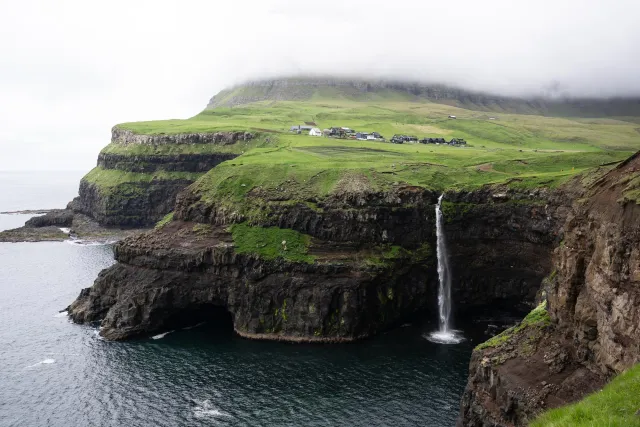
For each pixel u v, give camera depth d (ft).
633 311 143.23
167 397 263.90
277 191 419.74
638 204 147.02
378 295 363.76
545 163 461.37
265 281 363.56
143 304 363.15
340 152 568.00
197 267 376.48
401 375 285.43
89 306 384.47
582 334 173.99
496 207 369.71
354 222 383.65
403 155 545.03
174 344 339.16
